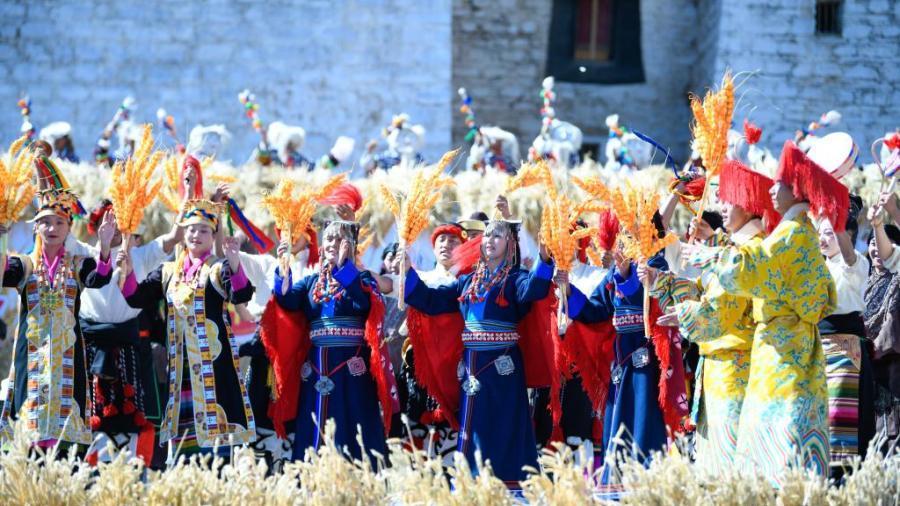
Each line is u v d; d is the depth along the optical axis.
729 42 42.66
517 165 31.95
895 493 12.54
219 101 40.06
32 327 14.81
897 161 15.75
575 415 16.55
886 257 15.61
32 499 12.49
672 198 15.20
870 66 42.75
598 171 25.98
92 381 15.64
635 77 47.53
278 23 40.62
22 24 39.81
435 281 16.75
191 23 40.34
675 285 14.11
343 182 16.67
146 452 15.78
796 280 12.99
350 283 15.27
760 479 12.30
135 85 39.88
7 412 15.00
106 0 40.09
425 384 15.73
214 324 14.98
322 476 12.86
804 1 42.72
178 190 16.02
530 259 18.55
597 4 47.56
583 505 12.43
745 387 13.72
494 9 47.06
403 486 12.74
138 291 15.18
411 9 40.97
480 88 46.88
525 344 15.53
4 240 14.52
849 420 14.65
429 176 15.47
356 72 40.69
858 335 14.82
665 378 14.82
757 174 13.55
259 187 23.78
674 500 12.21
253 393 15.96
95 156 31.39
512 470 14.91
